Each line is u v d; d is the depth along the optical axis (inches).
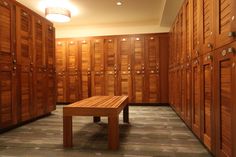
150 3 186.4
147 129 124.8
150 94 223.3
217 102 70.4
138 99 224.7
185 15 125.9
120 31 245.3
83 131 121.8
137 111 188.5
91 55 233.1
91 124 139.6
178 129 124.0
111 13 213.2
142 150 89.8
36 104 152.4
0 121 114.9
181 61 140.5
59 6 183.0
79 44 235.6
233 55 56.7
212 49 74.4
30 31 145.3
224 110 64.8
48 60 171.0
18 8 131.9
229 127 60.9
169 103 216.5
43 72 162.9
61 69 239.6
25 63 139.1
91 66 233.3
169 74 213.8
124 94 226.7
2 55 116.6
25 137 110.4
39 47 157.0
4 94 118.3
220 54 66.6
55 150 90.7
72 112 94.1
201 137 91.9
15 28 128.8
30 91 144.8
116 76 228.1
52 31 179.0
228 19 59.7
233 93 57.4
